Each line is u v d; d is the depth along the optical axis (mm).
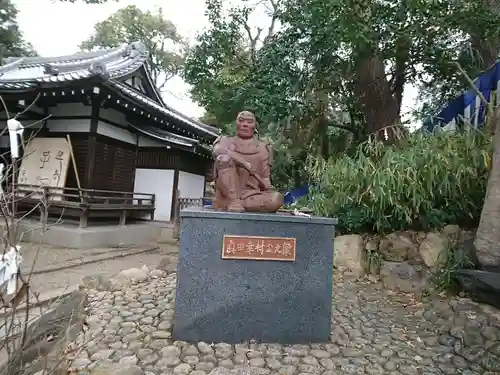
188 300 2875
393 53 6086
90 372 2293
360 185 4711
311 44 6164
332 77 6750
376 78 6520
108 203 8188
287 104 6566
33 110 8391
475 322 3025
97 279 4379
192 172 11305
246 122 3395
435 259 4285
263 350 2766
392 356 2758
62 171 8086
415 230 4855
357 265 4824
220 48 7648
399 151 4707
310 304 3006
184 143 9438
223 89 7844
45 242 7117
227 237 2928
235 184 3232
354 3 5090
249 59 8078
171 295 3918
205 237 2916
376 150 5055
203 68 7855
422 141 4695
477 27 5527
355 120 7883
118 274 4504
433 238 4473
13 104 8055
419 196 4281
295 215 3270
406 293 4172
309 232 3047
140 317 3275
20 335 1969
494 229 3373
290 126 7559
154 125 10102
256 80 6863
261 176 3373
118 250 7184
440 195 4438
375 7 5340
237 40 7844
